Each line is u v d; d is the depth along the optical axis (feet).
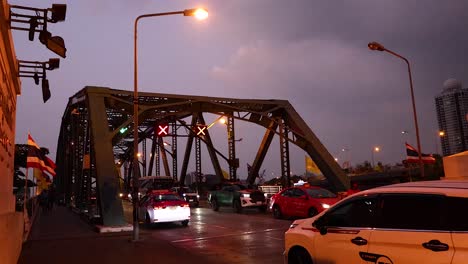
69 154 138.92
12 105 45.27
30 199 122.72
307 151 128.36
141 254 43.27
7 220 29.01
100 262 39.40
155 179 129.18
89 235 60.49
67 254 44.11
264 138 137.80
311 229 24.81
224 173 150.71
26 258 41.91
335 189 118.73
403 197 20.35
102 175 80.33
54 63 45.60
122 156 223.92
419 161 91.25
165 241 52.85
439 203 18.84
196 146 161.58
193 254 42.55
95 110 94.22
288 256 26.40
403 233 19.69
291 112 128.26
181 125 140.15
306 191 72.43
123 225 68.54
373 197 21.74
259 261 38.01
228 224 71.97
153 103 113.39
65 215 103.65
